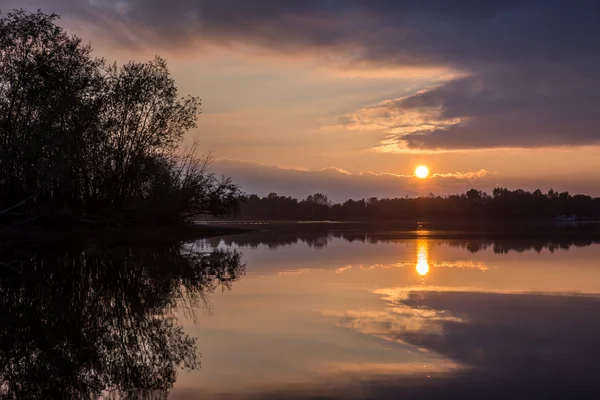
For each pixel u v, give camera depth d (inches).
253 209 5984.3
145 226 1776.6
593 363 327.6
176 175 1779.0
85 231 1536.7
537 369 316.5
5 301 560.1
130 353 368.2
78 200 1606.8
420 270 826.8
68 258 975.6
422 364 329.1
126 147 1654.8
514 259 995.9
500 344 373.7
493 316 469.7
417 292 607.8
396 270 828.0
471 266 877.2
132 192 1681.8
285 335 407.5
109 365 342.0
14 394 295.3
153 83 1628.9
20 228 1384.1
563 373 308.2
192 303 547.2
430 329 421.7
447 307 513.7
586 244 1424.7
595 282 684.1
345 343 380.8
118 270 813.9
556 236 1876.2
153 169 1649.9
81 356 362.6
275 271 820.0
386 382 296.7
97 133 1525.6
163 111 1658.5
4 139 1330.0
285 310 505.4
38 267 836.0
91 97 1494.8
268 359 344.8
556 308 507.8
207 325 446.0
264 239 1721.2
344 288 640.4
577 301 546.0
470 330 416.8
